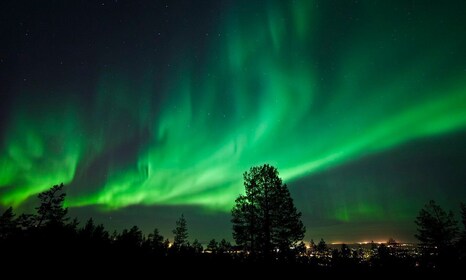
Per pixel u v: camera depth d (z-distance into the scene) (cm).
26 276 1558
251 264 2119
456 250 3153
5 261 1759
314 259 2369
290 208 2411
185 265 2064
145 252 2450
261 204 2439
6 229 3058
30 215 3334
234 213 2514
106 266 1894
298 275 1905
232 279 1753
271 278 1817
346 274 1988
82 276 1641
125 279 1653
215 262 2152
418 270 2178
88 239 2656
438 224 3359
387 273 2069
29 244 2202
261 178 2517
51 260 1894
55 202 3472
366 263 2275
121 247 2547
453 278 2061
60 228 2667
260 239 2359
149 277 1728
